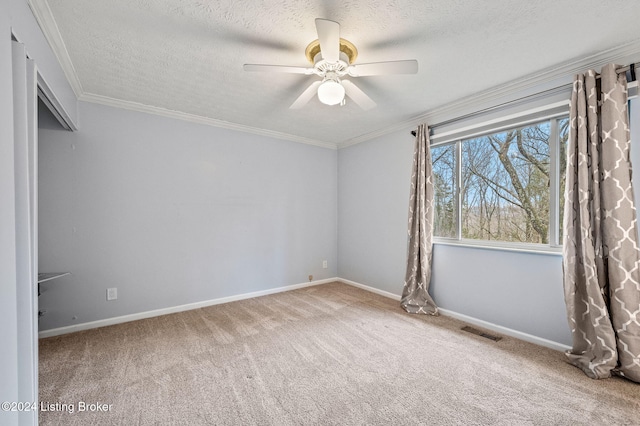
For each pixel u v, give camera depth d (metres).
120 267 2.69
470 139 2.79
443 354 2.06
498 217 2.57
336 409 1.49
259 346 2.19
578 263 1.92
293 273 3.93
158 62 1.98
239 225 3.43
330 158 4.34
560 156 2.18
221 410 1.48
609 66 1.81
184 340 2.29
